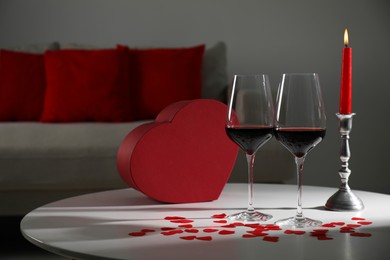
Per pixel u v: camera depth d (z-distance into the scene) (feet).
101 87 11.58
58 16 14.26
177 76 12.00
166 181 5.16
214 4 14.42
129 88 11.96
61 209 4.89
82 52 11.87
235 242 3.71
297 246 3.60
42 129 10.22
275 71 14.55
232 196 5.49
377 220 4.39
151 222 4.37
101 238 3.85
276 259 3.30
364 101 14.69
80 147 9.87
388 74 14.66
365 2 14.56
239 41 14.48
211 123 5.32
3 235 10.81
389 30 14.61
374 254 3.40
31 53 12.34
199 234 3.95
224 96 12.51
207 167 5.28
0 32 14.21
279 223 4.24
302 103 4.17
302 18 14.52
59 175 9.83
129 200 5.31
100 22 14.33
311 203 5.10
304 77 4.19
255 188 5.94
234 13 14.46
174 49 12.32
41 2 14.23
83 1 14.26
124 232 4.04
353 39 14.58
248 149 4.46
